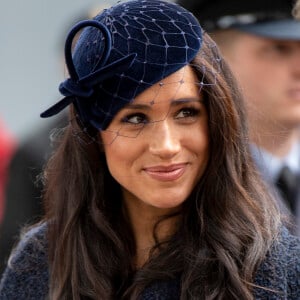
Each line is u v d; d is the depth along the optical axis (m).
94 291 8.68
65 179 9.08
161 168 8.17
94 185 8.89
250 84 12.02
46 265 9.25
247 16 12.12
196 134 8.23
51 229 9.20
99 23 8.09
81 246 8.85
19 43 20.14
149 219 8.75
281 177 11.51
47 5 19.92
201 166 8.41
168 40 8.12
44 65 20.09
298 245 8.52
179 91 8.09
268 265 8.38
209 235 8.46
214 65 8.38
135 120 8.20
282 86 11.87
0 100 20.09
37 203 12.25
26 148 12.31
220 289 8.30
